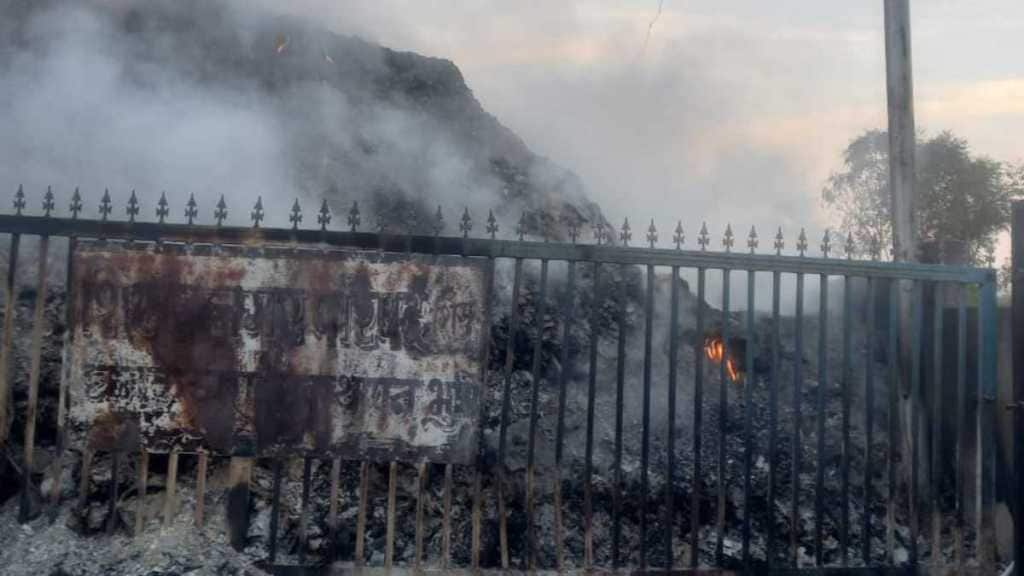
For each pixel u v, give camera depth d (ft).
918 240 22.48
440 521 19.83
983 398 17.53
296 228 16.43
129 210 16.31
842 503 17.17
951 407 20.90
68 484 18.17
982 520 17.42
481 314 16.47
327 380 16.31
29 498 16.71
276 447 16.24
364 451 16.28
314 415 16.26
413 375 16.38
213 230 16.29
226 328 16.26
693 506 16.83
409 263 16.42
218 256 16.29
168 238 16.26
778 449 22.68
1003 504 19.63
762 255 17.08
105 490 18.13
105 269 16.21
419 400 16.37
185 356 16.20
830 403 24.03
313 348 16.30
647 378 16.89
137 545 16.30
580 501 20.68
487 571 16.31
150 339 16.20
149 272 16.22
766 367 25.34
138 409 16.20
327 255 16.38
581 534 20.10
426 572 16.17
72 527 16.78
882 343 24.06
